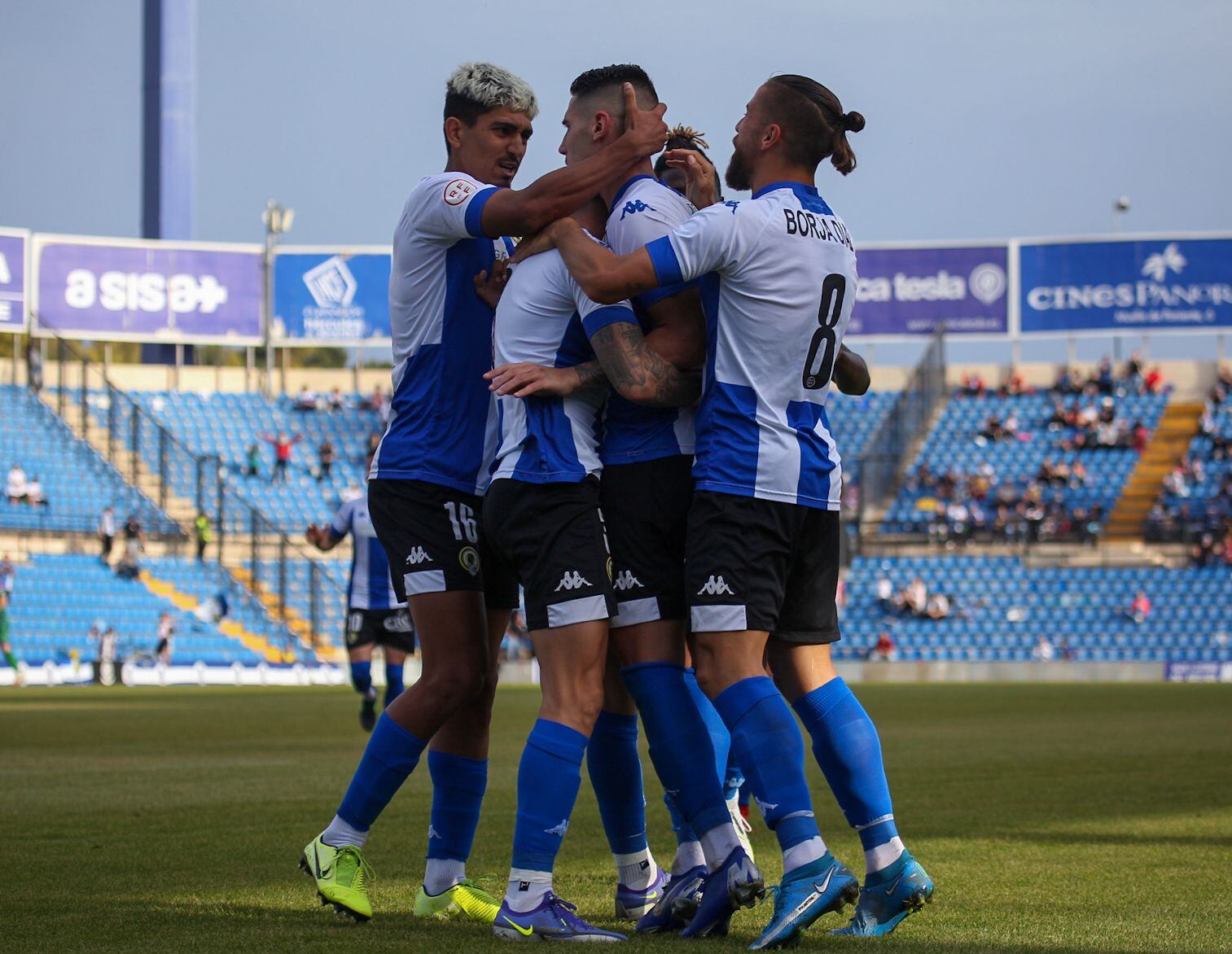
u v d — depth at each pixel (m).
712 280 14.45
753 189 15.27
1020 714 61.03
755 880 14.12
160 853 20.28
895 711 63.88
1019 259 141.25
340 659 114.88
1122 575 119.19
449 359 16.00
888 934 14.22
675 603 14.93
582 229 14.67
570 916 14.01
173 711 64.88
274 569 119.88
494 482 15.00
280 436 131.25
